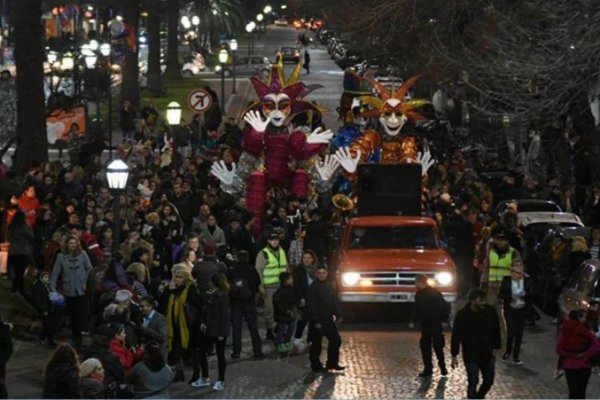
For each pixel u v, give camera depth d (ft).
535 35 230.89
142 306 142.82
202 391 151.12
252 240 216.33
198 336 152.56
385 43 346.13
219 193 250.37
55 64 417.69
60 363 106.73
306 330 191.52
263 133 244.42
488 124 378.12
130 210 228.63
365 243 203.92
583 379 130.41
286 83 252.21
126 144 321.32
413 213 239.30
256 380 157.58
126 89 505.66
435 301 157.69
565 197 275.18
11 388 150.82
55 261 175.83
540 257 212.64
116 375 120.06
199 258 193.98
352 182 253.44
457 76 317.42
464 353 137.90
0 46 623.36
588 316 140.77
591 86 228.63
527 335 190.90
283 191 249.34
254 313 172.14
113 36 515.50
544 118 248.32
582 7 208.03
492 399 145.48
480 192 260.01
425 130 411.54
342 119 376.07
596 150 299.17
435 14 308.81
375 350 177.47
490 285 184.75
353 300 193.47
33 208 219.82
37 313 189.16
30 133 282.36
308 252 172.96
